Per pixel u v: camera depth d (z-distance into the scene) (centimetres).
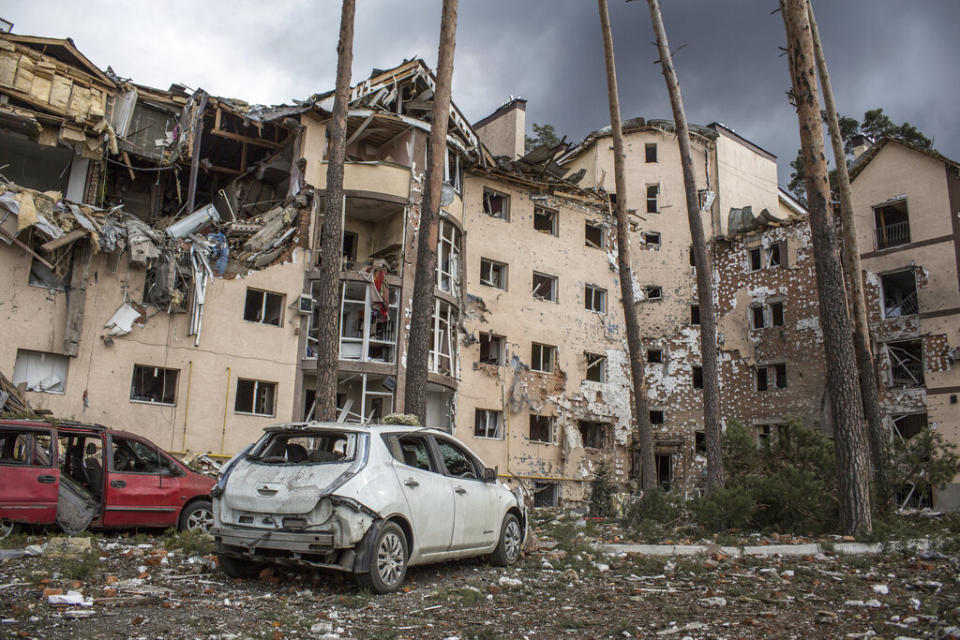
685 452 3319
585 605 696
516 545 977
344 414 2359
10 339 1759
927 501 2422
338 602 682
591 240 3331
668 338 3472
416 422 1150
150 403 1939
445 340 2550
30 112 1917
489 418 2719
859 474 1264
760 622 620
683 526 1476
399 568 753
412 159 2484
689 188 1966
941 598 744
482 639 558
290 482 739
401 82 2530
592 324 3102
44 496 948
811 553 1092
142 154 2284
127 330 1922
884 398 2816
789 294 3219
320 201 2355
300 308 2233
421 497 796
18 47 2000
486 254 2800
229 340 2097
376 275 2353
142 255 1939
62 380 1836
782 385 3209
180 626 569
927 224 2833
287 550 742
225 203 2583
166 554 885
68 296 1853
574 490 2859
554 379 2912
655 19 2059
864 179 3045
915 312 2886
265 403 2170
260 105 2347
